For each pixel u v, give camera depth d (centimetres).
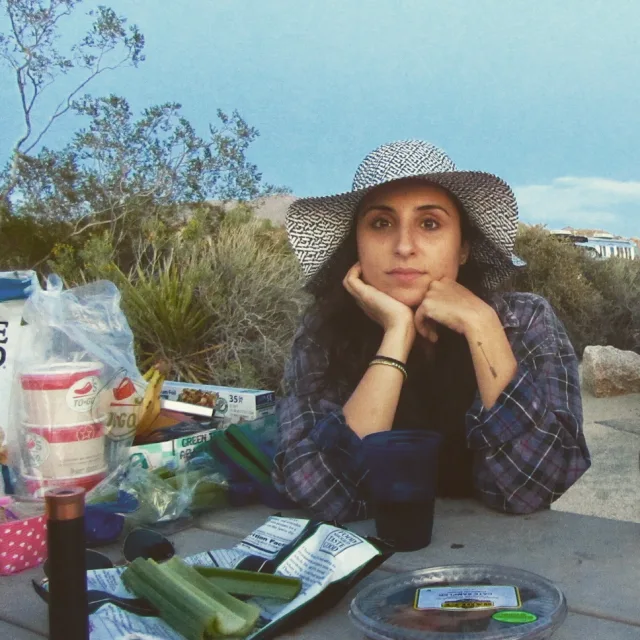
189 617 97
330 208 181
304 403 172
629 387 827
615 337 1203
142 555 129
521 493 152
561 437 156
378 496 133
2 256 984
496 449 154
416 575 112
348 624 105
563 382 170
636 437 633
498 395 156
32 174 1065
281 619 101
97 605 103
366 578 121
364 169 173
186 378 577
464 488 169
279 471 162
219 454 171
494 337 161
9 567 129
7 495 152
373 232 174
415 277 170
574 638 98
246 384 573
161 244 745
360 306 178
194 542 144
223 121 1134
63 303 169
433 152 173
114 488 151
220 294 611
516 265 187
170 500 150
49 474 149
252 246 698
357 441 155
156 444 171
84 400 151
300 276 665
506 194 170
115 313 178
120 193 1078
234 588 108
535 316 181
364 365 184
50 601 82
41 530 132
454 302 166
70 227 1054
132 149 1108
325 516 155
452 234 172
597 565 122
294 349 187
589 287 1212
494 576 110
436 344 178
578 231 1691
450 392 175
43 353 162
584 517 150
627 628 100
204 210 1017
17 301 162
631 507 438
